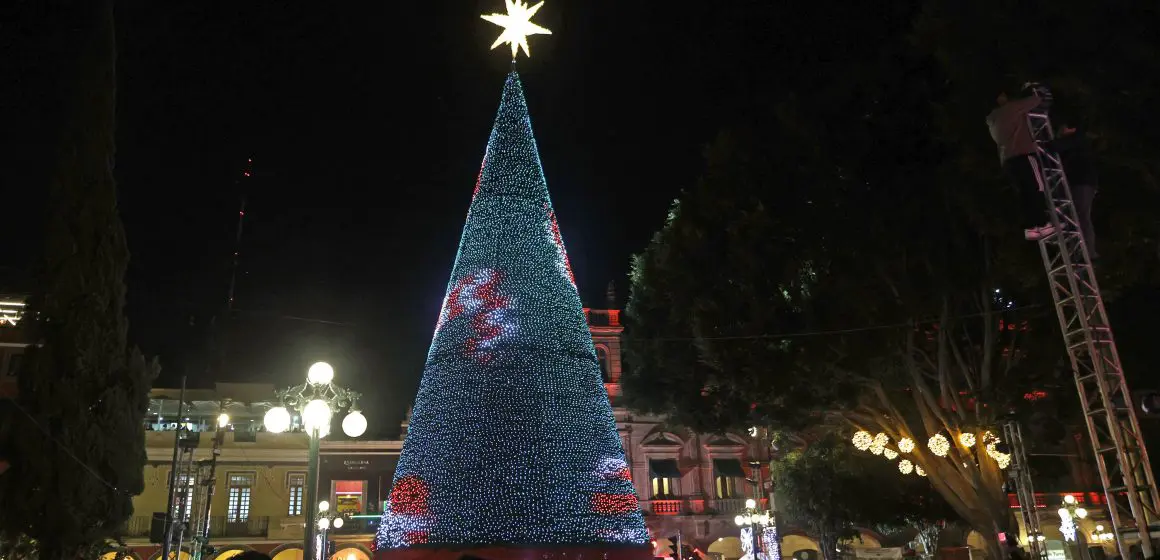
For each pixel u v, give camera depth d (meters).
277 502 36.78
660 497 42.25
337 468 38.25
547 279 20.38
